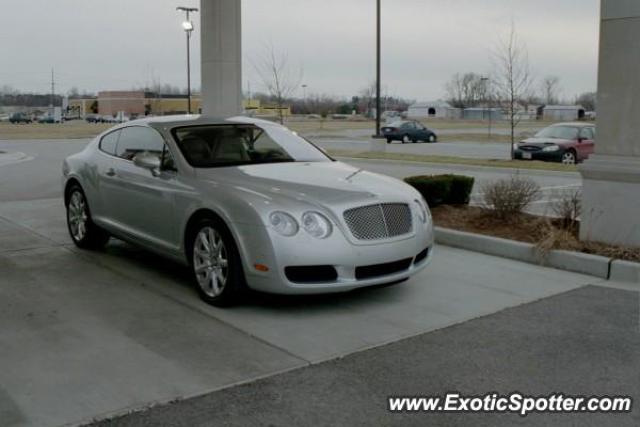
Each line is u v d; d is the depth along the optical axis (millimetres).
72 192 7867
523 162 20422
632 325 5277
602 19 7133
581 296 6078
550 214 9734
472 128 56688
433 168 19547
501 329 5156
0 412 3666
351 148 30312
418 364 4449
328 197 5465
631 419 3736
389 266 5613
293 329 5098
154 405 3775
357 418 3688
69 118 93562
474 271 6957
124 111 87688
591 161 7285
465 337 4973
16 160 22219
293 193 5512
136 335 4918
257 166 6352
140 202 6613
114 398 3857
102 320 5250
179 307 5617
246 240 5316
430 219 6188
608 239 7297
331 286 5297
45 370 4254
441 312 5566
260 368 4332
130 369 4281
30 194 12555
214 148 6539
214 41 12383
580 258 6922
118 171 6949
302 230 5227
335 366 4387
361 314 5488
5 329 5012
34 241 8164
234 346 4723
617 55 7051
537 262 7270
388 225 5582
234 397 3900
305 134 43938
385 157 22906
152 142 6766
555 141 21047
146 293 6016
